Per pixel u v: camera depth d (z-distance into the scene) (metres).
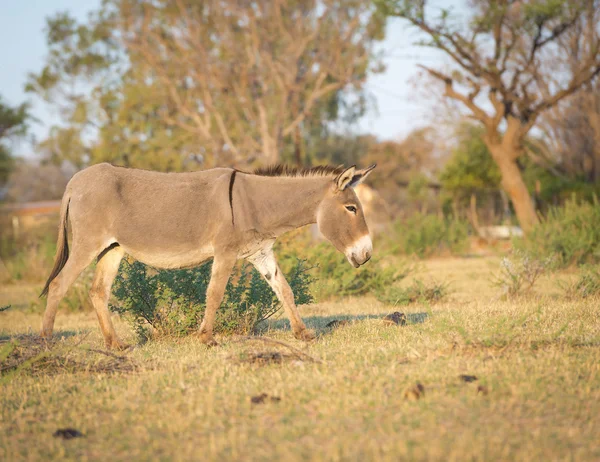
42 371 9.04
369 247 10.84
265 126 57.75
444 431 6.10
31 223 59.38
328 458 5.58
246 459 5.73
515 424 6.31
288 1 56.16
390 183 78.56
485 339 9.19
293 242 20.36
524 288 17.39
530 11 34.59
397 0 35.34
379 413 6.73
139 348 10.99
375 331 11.34
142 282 12.20
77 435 6.54
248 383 7.96
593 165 50.91
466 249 37.50
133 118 67.38
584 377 7.70
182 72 60.66
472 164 54.84
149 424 6.73
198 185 10.69
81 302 19.72
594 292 15.62
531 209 38.94
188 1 56.22
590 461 5.47
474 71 37.53
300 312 16.02
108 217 10.59
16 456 6.07
